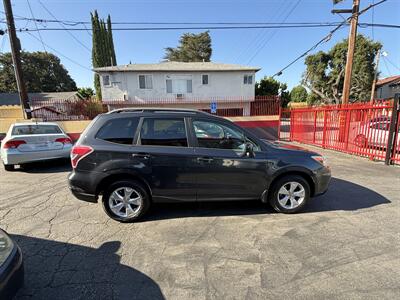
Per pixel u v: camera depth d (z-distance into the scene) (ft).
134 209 12.34
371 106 26.17
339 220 12.17
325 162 13.35
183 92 74.64
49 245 10.24
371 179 19.15
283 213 12.99
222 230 11.34
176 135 12.26
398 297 7.14
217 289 7.62
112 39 100.78
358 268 8.50
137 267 8.75
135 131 12.12
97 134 12.09
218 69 73.31
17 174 22.13
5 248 6.78
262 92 98.89
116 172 11.76
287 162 12.60
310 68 123.75
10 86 141.90
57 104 48.60
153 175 11.95
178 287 7.73
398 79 127.24
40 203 15.03
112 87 71.72
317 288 7.57
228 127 12.64
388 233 10.86
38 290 7.61
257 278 8.09
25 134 23.27
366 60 108.68
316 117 37.40
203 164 12.08
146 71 71.46
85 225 12.03
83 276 8.27
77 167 11.84
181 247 10.01
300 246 9.92
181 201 12.43
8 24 38.06
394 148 23.71
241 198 12.71
